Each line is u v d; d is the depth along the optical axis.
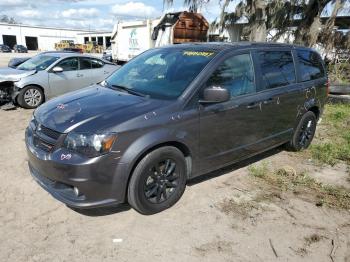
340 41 13.88
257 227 3.59
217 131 4.08
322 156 5.61
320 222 3.74
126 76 4.59
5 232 3.36
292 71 5.31
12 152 5.45
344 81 13.20
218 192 4.25
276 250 3.25
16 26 74.50
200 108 3.85
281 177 4.78
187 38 17.58
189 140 3.79
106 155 3.22
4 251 3.09
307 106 5.58
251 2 14.78
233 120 4.23
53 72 9.17
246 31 14.98
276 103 4.86
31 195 4.06
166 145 3.65
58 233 3.37
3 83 8.70
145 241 3.29
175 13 17.22
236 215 3.78
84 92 4.32
